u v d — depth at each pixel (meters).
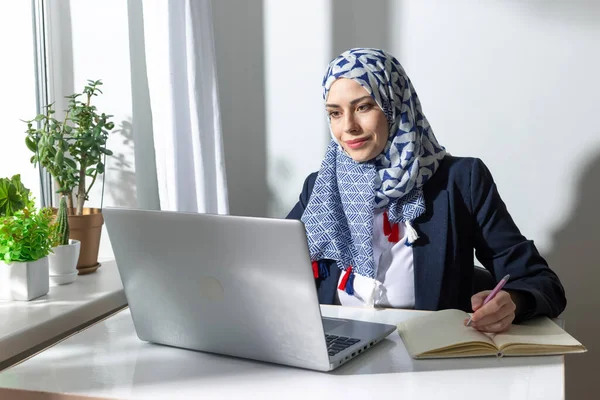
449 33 2.29
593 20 2.19
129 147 2.18
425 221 1.77
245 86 2.46
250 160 2.49
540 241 2.30
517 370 1.12
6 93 2.08
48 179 2.15
